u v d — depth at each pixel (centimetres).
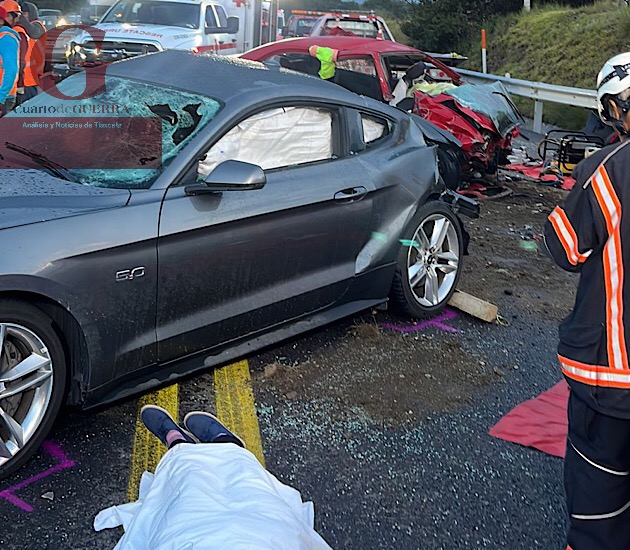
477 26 2308
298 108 412
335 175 418
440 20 2367
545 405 400
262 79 418
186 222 337
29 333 298
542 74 1775
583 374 233
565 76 1708
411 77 848
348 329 477
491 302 552
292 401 385
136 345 333
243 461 247
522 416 387
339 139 436
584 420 239
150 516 229
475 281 595
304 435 356
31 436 304
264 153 394
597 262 230
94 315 311
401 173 461
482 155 819
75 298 304
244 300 377
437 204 492
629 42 1661
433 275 498
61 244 298
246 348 393
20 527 277
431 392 408
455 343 472
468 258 652
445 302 511
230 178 336
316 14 2012
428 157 491
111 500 298
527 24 2036
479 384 423
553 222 234
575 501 246
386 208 451
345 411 380
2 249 285
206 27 1316
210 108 378
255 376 407
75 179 348
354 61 805
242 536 199
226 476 238
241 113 378
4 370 297
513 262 651
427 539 294
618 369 227
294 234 391
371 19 1491
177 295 343
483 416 388
